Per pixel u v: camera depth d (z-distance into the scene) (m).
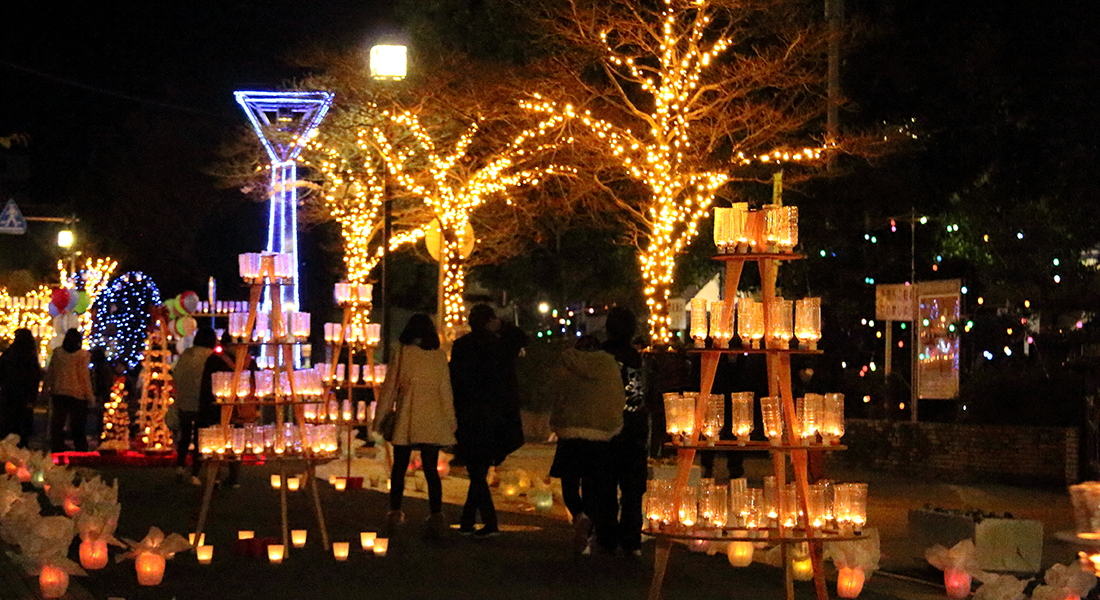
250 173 30.66
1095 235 23.92
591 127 25.34
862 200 26.92
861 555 9.73
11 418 22.00
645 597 9.70
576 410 11.33
